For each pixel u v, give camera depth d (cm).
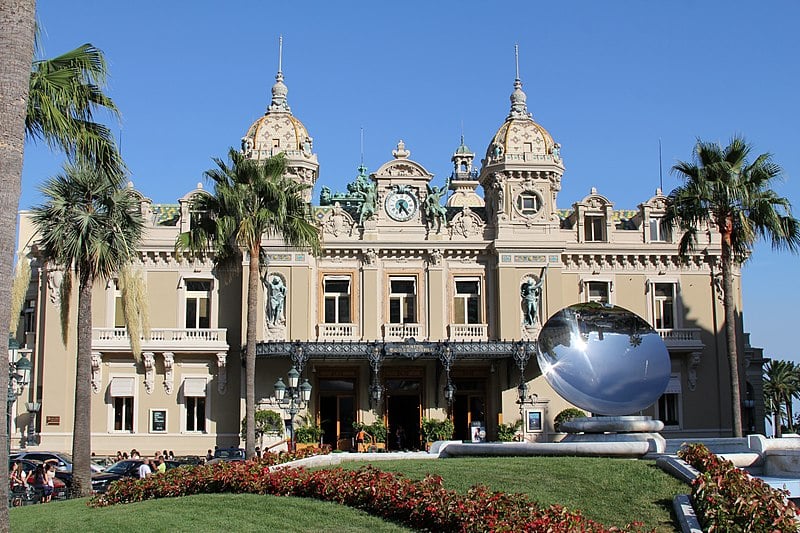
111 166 2167
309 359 5369
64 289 3622
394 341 5431
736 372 4269
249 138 5706
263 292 5434
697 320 5700
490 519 1798
